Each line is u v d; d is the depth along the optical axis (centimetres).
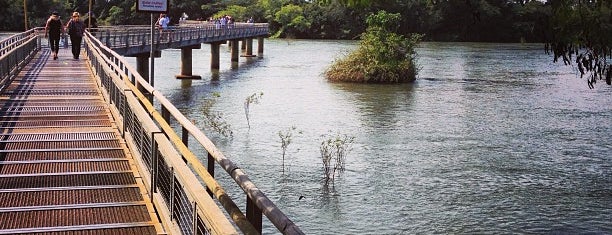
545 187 1495
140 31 3316
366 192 1428
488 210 1327
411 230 1210
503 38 8500
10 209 732
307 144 1898
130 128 981
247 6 10138
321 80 3775
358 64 3769
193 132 593
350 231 1198
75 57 2500
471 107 2712
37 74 1958
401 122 2312
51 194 793
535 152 1847
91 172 884
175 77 3812
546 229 1230
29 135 1107
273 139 1964
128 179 859
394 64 3747
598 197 1423
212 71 4353
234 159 1700
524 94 3159
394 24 4003
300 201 1359
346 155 1761
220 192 441
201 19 9638
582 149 1891
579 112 2588
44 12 7750
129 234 667
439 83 3691
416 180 1528
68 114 1305
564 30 902
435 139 2008
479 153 1822
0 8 7444
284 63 5025
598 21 890
